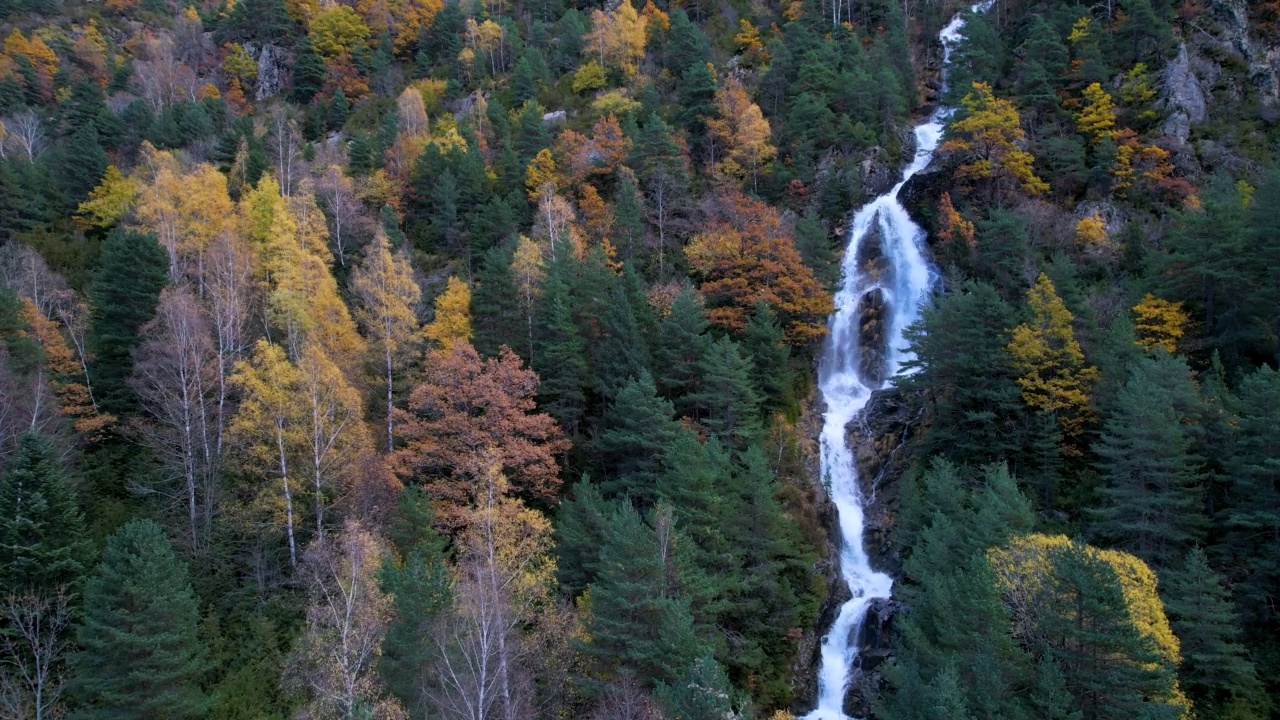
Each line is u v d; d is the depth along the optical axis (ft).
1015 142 212.43
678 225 212.84
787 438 162.09
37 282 156.15
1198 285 149.89
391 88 331.98
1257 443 110.01
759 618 122.52
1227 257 141.18
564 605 105.50
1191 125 205.87
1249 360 141.49
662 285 187.42
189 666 89.61
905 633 103.55
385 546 107.86
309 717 85.51
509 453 128.47
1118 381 135.44
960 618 89.76
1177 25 227.20
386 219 210.79
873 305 203.31
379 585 93.91
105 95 313.94
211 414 134.10
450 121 276.62
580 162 227.40
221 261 153.69
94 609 87.71
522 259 161.89
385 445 140.56
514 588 98.53
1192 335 148.87
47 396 124.16
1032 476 139.44
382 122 283.38
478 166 229.86
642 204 212.84
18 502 98.43
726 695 82.84
